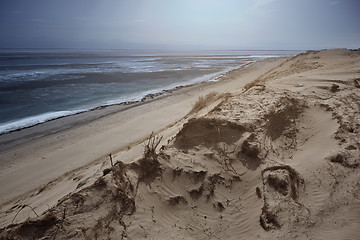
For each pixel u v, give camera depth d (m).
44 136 11.39
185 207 3.95
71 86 24.22
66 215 3.19
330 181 4.10
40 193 6.31
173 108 15.36
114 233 3.12
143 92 21.78
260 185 4.38
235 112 6.89
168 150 5.21
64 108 16.36
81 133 11.63
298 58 34.50
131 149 7.51
